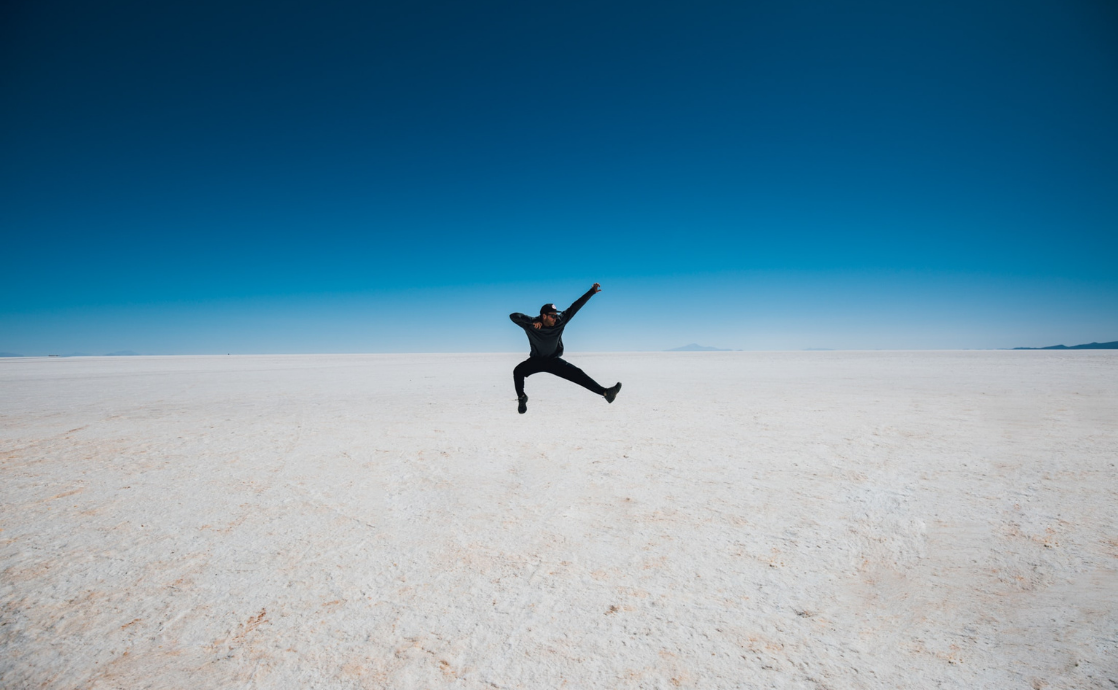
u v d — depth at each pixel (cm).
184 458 680
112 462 662
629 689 229
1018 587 312
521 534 414
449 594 320
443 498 507
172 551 389
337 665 251
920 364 2516
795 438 749
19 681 240
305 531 427
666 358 3844
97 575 350
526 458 662
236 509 481
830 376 1888
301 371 2667
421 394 1457
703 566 351
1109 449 646
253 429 891
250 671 247
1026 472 550
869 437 747
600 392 532
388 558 373
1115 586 309
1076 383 1462
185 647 268
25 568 361
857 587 319
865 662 244
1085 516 421
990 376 1744
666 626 279
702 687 229
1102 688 219
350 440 788
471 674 242
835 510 451
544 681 236
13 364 3756
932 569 339
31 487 554
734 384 1606
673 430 831
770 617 287
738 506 466
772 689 226
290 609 304
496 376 2191
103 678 243
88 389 1680
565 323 512
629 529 419
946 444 692
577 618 289
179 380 2067
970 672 234
